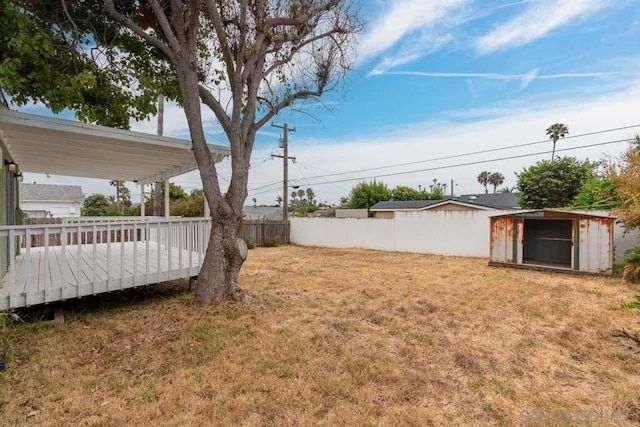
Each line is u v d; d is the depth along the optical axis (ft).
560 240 30.42
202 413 7.64
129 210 80.38
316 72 19.95
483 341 12.28
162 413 7.61
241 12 15.06
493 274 25.79
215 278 15.25
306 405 8.02
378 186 94.02
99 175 29.84
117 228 16.65
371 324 13.96
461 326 13.85
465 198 88.07
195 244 20.85
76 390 8.52
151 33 18.67
